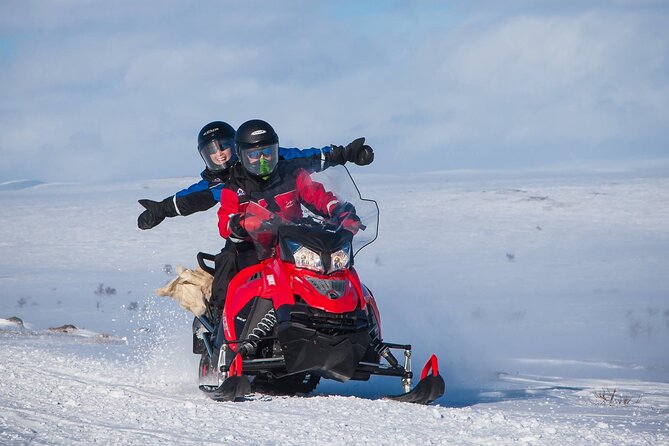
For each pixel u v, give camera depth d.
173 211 32.53
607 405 29.41
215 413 23.59
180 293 31.44
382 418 22.80
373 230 28.61
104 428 21.47
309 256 26.50
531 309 104.75
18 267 173.62
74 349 44.81
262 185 28.73
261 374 28.14
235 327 27.53
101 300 115.31
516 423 22.23
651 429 22.05
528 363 58.75
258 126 28.53
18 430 21.23
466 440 20.06
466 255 183.38
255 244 28.06
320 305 25.91
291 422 22.11
